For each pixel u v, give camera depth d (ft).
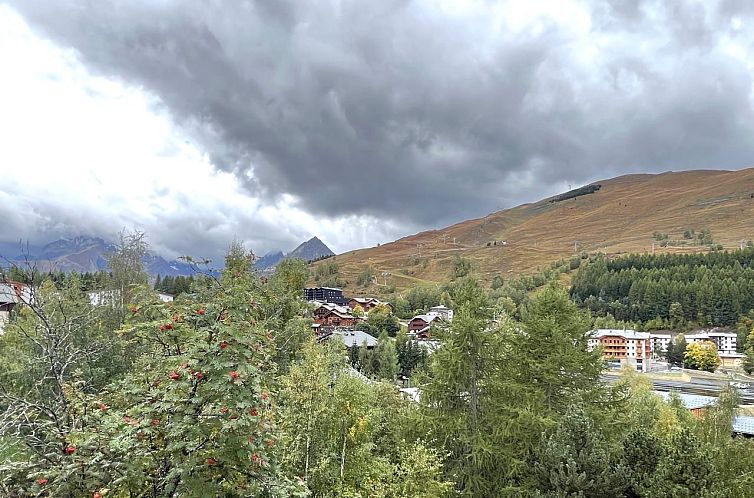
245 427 22.58
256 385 22.86
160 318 26.81
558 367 64.44
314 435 41.32
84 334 64.39
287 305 93.86
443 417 60.90
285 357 67.67
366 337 226.17
